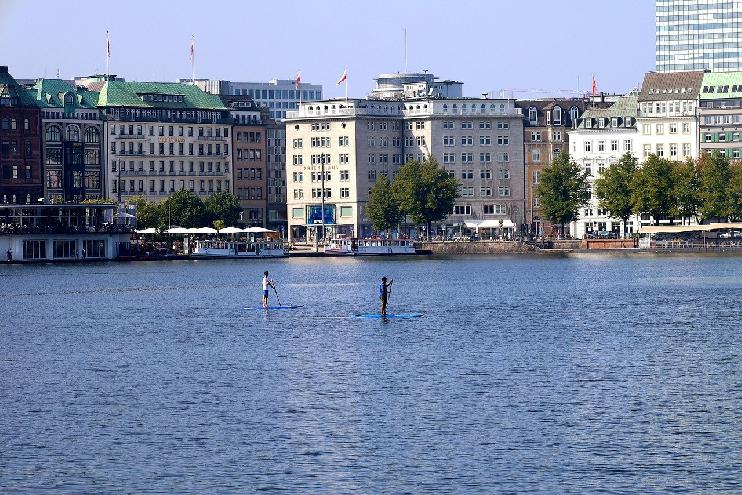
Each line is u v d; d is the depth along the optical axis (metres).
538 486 151.75
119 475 156.50
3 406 192.25
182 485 153.00
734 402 190.50
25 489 152.00
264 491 151.00
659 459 161.00
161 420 181.88
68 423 180.62
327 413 185.38
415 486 152.25
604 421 178.88
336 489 151.50
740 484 152.00
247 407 190.00
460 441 169.50
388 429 175.62
